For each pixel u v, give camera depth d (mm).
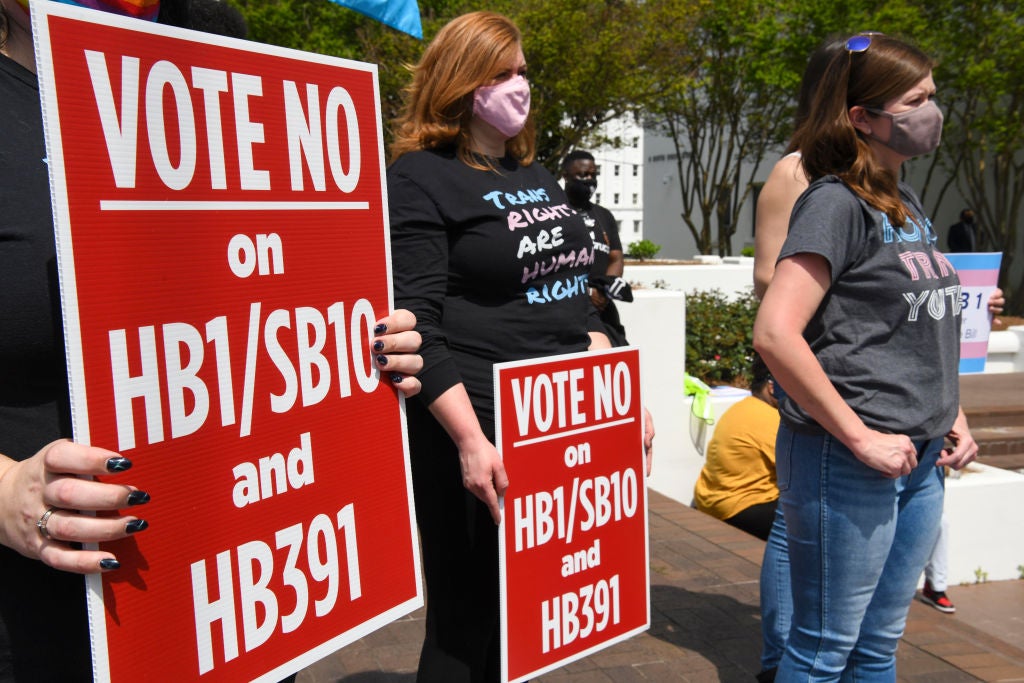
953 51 17188
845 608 2332
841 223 2201
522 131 2406
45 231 1299
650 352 6066
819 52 2744
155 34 1255
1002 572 5668
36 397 1342
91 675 1413
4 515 1167
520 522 2178
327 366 1530
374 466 1623
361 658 3424
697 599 4125
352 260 1580
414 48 12781
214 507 1335
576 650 2316
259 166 1410
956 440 2457
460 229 2203
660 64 16031
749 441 5414
